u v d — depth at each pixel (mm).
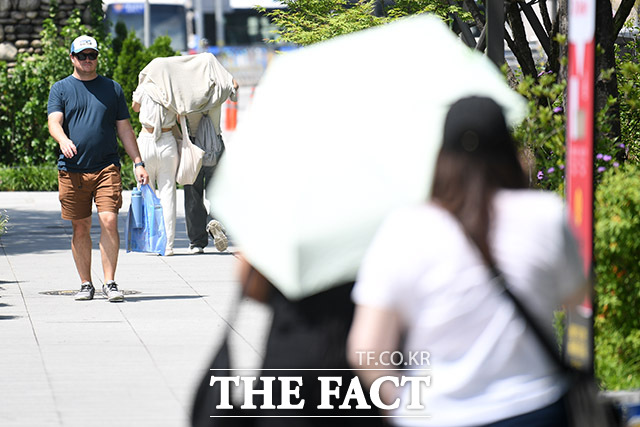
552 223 6738
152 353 17828
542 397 6641
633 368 14289
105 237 23234
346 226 6621
